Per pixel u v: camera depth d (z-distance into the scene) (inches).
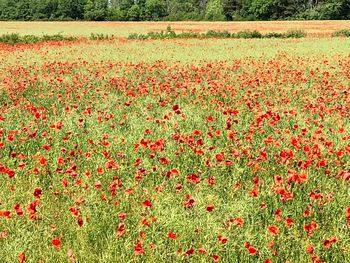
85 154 297.1
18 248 189.5
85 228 210.7
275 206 235.9
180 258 184.9
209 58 1065.5
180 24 3491.6
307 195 247.1
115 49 1341.0
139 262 186.4
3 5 5108.3
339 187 260.4
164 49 1338.6
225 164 274.1
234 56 1111.0
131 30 2795.3
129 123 406.9
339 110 430.3
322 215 226.7
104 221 220.1
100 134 366.6
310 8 5236.2
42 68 841.5
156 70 789.2
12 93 560.1
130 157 313.7
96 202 231.1
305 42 1596.9
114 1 6205.7
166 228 210.1
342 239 200.1
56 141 354.3
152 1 5369.1
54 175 278.8
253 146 332.8
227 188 258.7
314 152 287.4
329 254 191.6
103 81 667.4
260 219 224.8
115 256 188.5
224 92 554.9
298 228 217.5
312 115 430.9
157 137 364.2
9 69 791.1
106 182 267.7
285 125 400.8
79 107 475.8
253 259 189.9
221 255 191.3
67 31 2672.2
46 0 5004.9
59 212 227.8
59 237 205.0
